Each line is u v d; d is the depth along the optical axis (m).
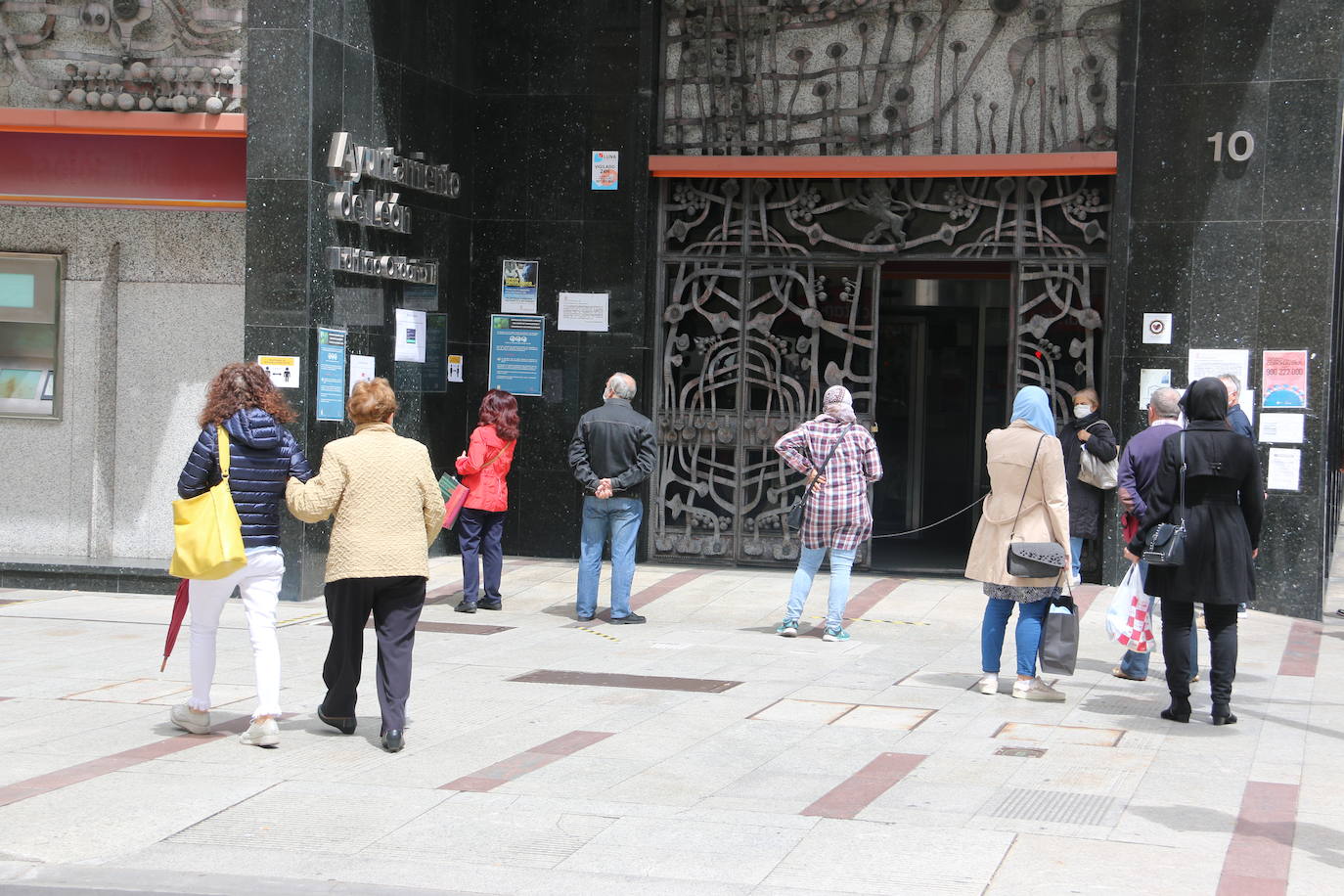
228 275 12.43
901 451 15.63
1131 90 12.20
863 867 5.06
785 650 9.77
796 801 5.93
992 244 12.89
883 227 13.12
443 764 6.54
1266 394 11.78
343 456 6.88
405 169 12.45
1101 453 11.53
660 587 12.36
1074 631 8.11
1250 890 4.81
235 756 6.66
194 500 6.75
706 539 13.63
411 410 12.91
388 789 6.08
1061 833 5.47
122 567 12.10
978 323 15.32
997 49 12.84
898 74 13.05
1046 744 7.00
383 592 6.91
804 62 13.23
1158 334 12.07
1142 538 7.63
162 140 12.02
